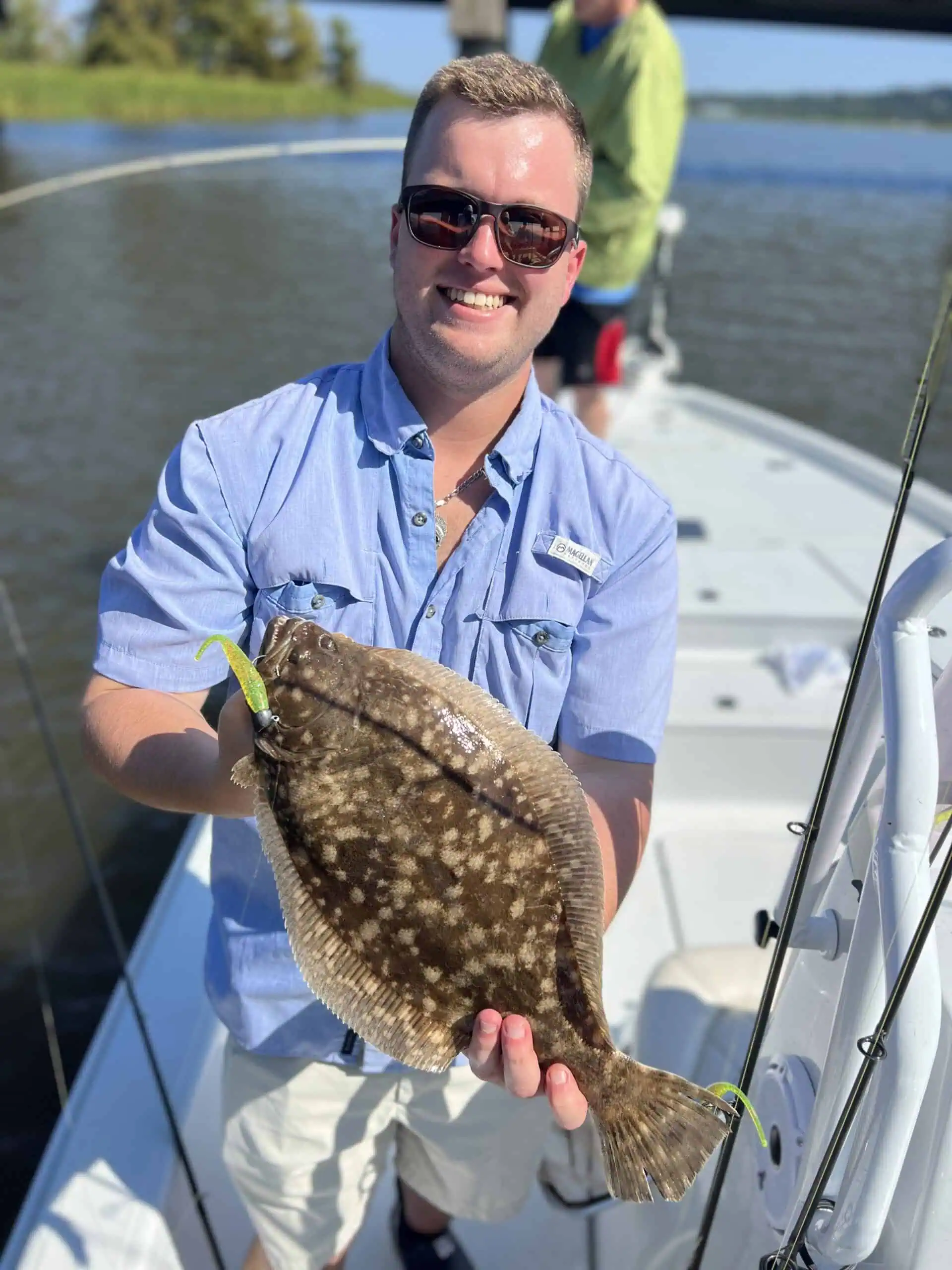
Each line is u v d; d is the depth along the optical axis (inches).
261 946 59.2
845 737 50.5
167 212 984.9
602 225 151.9
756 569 148.0
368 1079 62.4
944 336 43.2
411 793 46.8
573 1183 79.7
